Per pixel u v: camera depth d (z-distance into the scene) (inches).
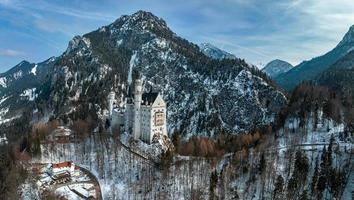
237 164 7667.3
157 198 7066.9
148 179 7721.5
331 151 7436.0
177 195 7071.9
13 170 7731.3
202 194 6948.8
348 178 6914.4
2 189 7111.2
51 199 6894.7
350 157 7273.6
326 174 6894.7
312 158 7485.2
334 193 6574.8
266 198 6722.4
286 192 6742.1
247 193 6943.9
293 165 7377.0
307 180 6963.6
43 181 7810.0
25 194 7224.4
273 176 7096.5
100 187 7765.8
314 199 6560.0
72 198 7190.0
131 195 7308.1
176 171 7785.4
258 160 7628.0
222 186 7007.9
